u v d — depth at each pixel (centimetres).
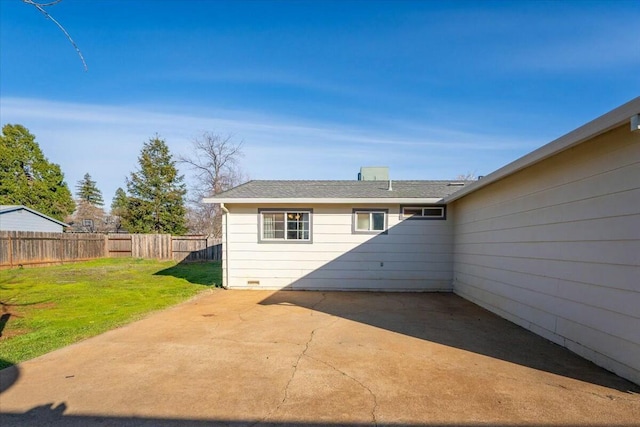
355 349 414
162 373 336
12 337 453
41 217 2033
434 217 888
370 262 891
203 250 1750
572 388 306
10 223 1803
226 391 296
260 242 900
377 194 916
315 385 310
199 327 512
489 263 654
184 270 1307
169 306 665
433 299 774
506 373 341
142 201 2552
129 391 295
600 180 365
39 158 2856
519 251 540
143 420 248
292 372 340
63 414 256
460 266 825
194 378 324
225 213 904
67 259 1551
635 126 283
